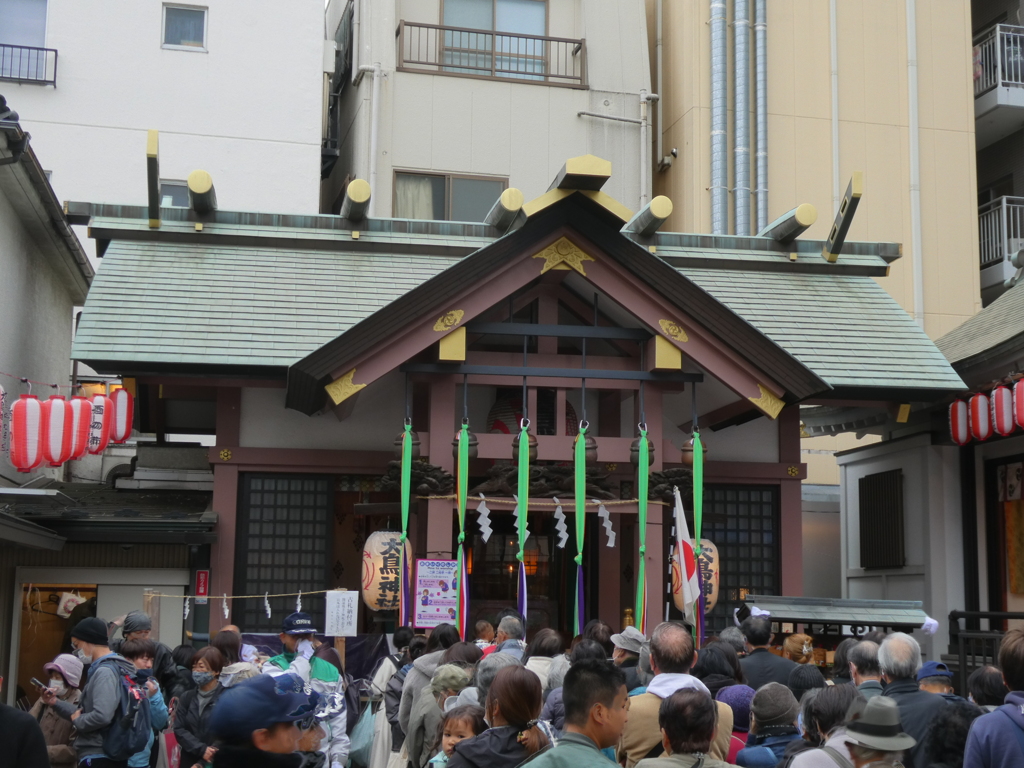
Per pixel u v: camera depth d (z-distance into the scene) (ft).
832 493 65.26
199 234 42.29
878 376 41.24
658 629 19.60
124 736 22.04
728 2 69.56
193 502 44.14
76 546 39.75
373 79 67.26
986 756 15.87
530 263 36.73
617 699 14.17
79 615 39.70
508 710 16.34
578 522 36.09
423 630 35.91
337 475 41.16
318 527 40.55
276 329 39.11
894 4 72.18
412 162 67.36
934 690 20.84
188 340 37.96
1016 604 45.29
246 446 40.40
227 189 66.13
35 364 48.08
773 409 37.60
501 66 70.44
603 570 44.11
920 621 36.73
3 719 13.82
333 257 43.04
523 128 69.26
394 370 38.32
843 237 45.98
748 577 42.80
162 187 65.57
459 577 35.81
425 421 41.57
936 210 70.79
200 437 63.82
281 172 66.90
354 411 41.37
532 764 13.76
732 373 37.45
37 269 47.55
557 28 71.61
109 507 42.32
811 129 69.82
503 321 39.32
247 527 40.14
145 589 39.68
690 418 43.75
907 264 69.97
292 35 68.39
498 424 40.22
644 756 18.43
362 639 38.09
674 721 15.16
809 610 36.81
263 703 11.63
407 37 69.36
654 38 74.49
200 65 66.85
